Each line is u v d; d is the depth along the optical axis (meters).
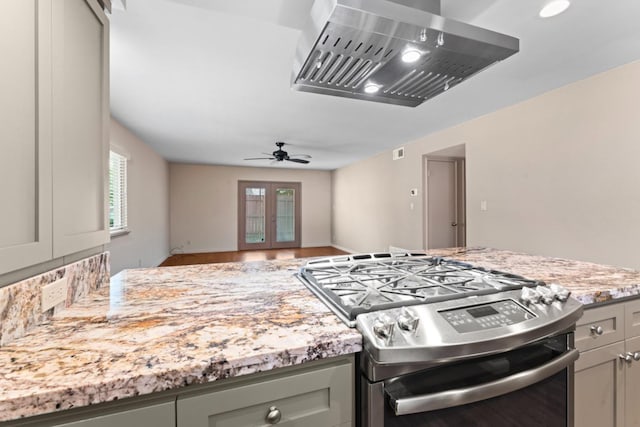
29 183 0.72
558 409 0.98
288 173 8.02
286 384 0.66
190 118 3.59
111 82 2.58
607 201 2.50
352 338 0.70
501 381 0.81
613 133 2.45
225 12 1.59
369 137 4.63
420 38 0.93
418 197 4.86
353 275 1.21
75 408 0.53
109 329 0.74
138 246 4.57
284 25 1.71
